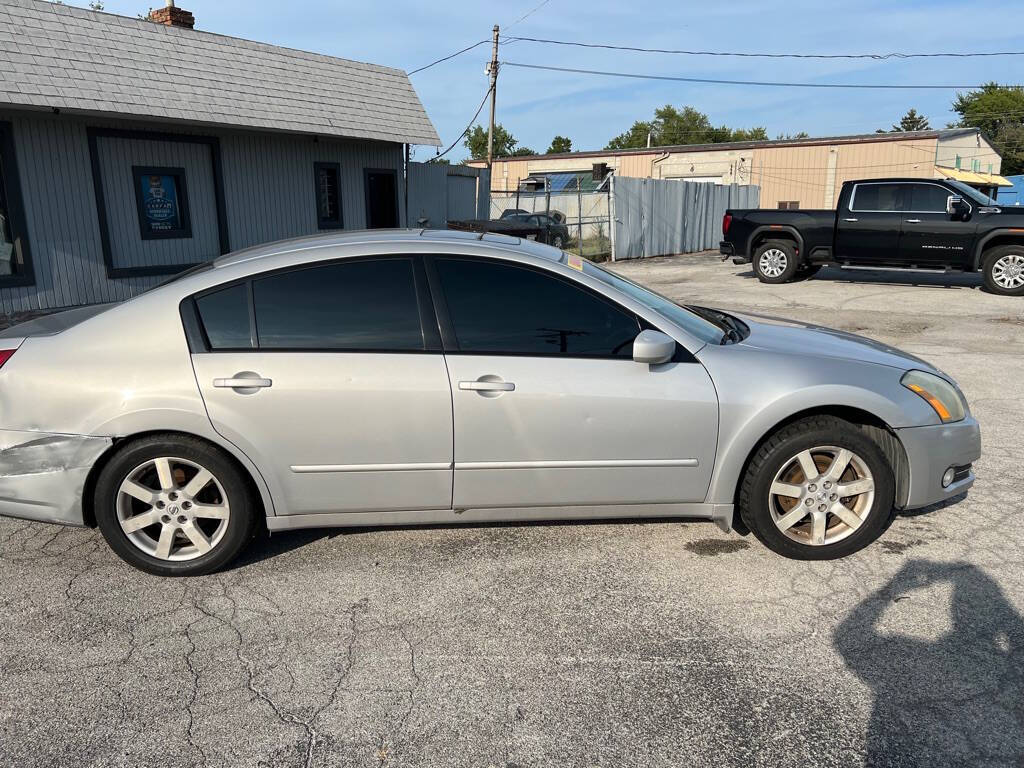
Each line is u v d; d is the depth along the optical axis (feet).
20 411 11.12
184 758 7.97
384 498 11.61
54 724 8.48
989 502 14.29
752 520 11.94
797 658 9.56
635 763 7.85
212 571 11.72
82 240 37.58
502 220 65.98
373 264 11.57
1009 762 7.81
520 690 9.00
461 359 11.30
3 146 34.22
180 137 41.19
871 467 11.73
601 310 11.64
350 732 8.32
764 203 127.95
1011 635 9.98
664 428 11.50
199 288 11.34
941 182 43.01
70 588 11.43
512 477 11.59
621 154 139.64
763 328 13.80
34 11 35.76
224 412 11.01
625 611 10.67
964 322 34.12
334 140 50.47
